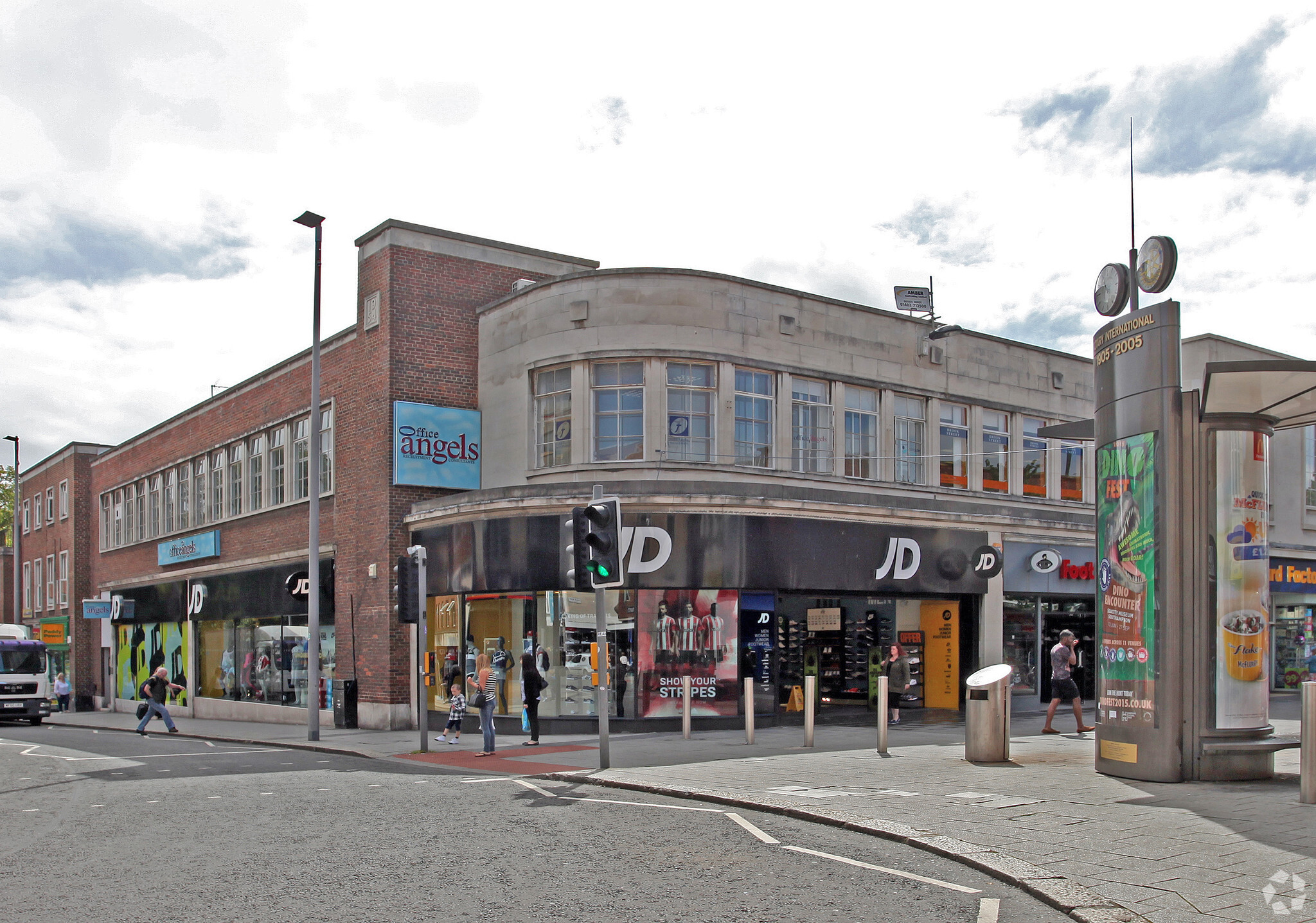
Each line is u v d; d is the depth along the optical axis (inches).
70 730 1120.8
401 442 885.2
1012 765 510.6
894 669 801.6
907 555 871.7
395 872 300.5
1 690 1246.3
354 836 355.6
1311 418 484.7
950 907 258.8
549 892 275.0
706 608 775.1
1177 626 451.5
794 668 888.3
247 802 442.6
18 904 269.6
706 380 825.5
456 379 924.6
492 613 818.8
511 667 801.6
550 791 462.3
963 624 931.3
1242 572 458.6
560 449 836.0
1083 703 997.8
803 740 662.5
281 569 1111.6
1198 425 462.0
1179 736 448.8
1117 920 242.1
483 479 917.2
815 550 815.7
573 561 537.0
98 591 1690.5
